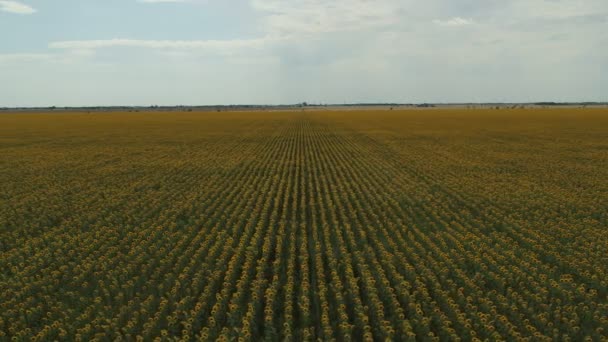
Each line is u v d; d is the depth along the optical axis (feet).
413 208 68.13
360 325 34.99
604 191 78.74
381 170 100.53
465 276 42.27
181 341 33.27
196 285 41.75
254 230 58.34
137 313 37.09
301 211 66.85
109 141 172.96
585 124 244.22
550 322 34.91
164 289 41.91
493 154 126.11
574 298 39.14
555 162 110.83
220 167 106.22
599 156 120.67
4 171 105.19
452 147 143.95
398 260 47.32
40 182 91.86
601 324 34.73
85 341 34.40
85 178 95.66
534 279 42.86
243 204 69.51
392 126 249.34
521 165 106.42
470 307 37.04
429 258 46.55
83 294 41.93
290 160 116.67
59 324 36.09
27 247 52.65
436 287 40.68
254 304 38.01
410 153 129.70
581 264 45.57
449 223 61.82
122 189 84.12
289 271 43.19
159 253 49.90
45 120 345.51
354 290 39.27
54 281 44.21
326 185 82.12
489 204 70.08
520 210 66.23
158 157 126.00
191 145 156.87
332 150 138.82
